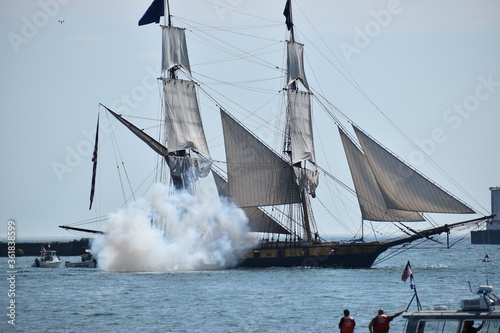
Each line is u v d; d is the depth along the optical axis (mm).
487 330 124188
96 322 179875
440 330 124875
